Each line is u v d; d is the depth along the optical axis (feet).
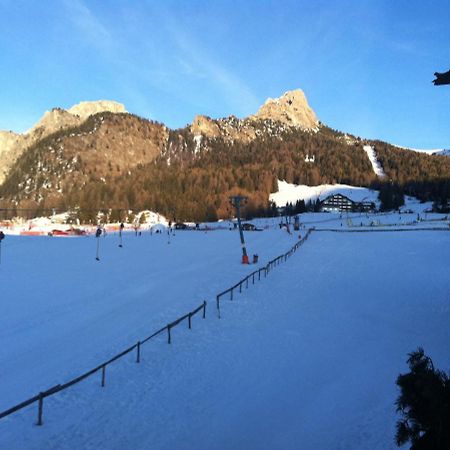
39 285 91.86
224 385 44.32
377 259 147.84
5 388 41.22
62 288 89.40
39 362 48.26
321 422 36.94
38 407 36.45
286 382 45.65
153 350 53.72
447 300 88.48
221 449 32.37
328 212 531.50
